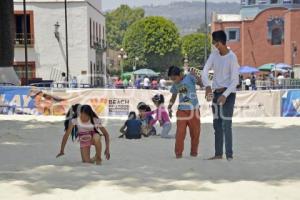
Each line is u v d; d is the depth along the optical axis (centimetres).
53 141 1227
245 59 6550
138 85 3612
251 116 2095
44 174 742
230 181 689
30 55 4453
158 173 748
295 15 5769
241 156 953
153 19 9119
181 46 9400
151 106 2070
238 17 7400
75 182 681
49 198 586
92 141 877
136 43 9300
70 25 4491
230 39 6719
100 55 5481
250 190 626
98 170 773
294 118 2002
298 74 4847
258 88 3494
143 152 1020
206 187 647
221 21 6750
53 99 2130
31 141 1227
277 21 6444
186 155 968
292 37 5775
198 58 10494
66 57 4200
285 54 6200
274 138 1314
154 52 9075
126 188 643
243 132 1481
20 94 2150
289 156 966
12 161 898
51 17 4456
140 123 1308
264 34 6488
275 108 2109
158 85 3634
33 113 2145
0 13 2688
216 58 845
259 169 782
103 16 5828
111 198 583
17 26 4441
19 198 591
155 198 579
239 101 2091
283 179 705
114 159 909
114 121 1859
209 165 811
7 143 1184
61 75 4181
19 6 4428
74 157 948
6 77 2678
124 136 1318
